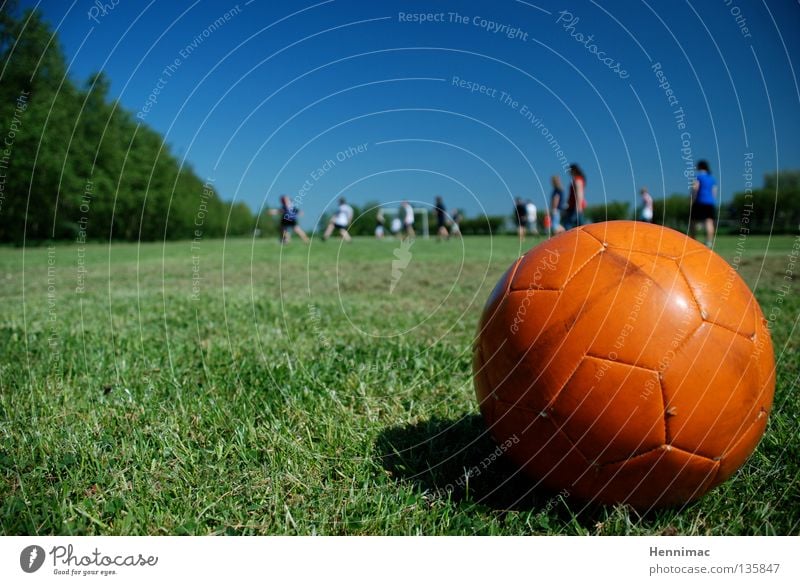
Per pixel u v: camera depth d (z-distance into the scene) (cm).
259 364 415
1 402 328
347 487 249
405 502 237
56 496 233
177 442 281
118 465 262
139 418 314
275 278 1033
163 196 3544
